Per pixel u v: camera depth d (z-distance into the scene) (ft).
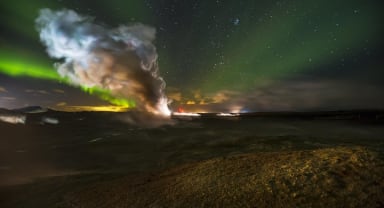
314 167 24.70
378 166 23.50
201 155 47.62
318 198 19.81
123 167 43.42
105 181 32.99
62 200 27.30
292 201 19.88
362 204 18.43
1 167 46.37
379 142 50.39
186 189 24.58
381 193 19.36
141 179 30.32
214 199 21.83
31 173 42.57
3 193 32.19
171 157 48.55
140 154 55.01
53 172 43.24
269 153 31.99
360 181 21.30
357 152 27.37
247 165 28.17
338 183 21.40
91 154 57.47
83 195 27.76
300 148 46.88
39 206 26.55
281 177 23.72
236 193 22.16
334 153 27.91
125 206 23.24
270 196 20.95
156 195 24.39
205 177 26.63
